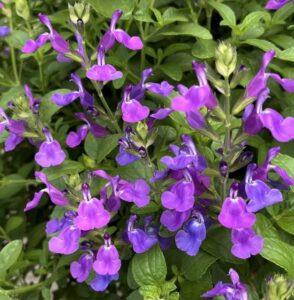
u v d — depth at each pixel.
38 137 0.16
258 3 0.19
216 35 0.20
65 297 0.19
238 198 0.12
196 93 0.11
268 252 0.13
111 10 0.17
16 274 0.18
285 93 0.17
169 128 0.16
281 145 0.16
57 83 0.19
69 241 0.13
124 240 0.14
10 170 0.22
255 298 0.13
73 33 0.18
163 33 0.17
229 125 0.12
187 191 0.12
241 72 0.12
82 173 0.16
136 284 0.14
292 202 0.14
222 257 0.14
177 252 0.15
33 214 0.21
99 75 0.14
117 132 0.17
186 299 0.14
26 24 0.20
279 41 0.18
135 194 0.13
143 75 0.15
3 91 0.20
